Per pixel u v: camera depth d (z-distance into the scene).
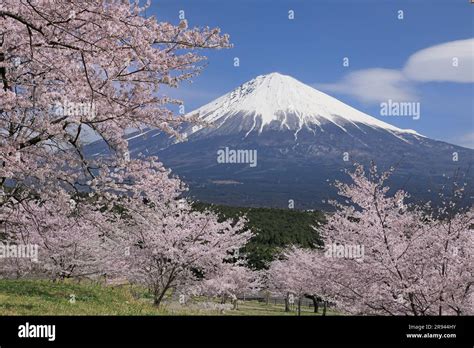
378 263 12.43
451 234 12.28
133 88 10.81
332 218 16.59
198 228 20.03
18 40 10.13
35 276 22.58
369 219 13.43
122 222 17.98
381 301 12.99
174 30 10.34
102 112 10.66
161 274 19.27
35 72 11.05
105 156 12.56
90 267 22.77
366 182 13.51
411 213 13.31
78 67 10.14
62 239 20.25
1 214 13.60
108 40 9.48
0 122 10.83
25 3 9.03
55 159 12.16
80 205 12.93
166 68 10.34
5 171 10.47
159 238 18.56
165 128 11.09
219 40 10.59
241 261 24.81
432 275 12.28
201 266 20.20
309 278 20.98
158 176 12.87
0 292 14.38
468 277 11.71
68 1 9.05
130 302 16.09
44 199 12.48
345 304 14.56
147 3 9.99
